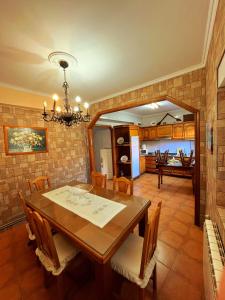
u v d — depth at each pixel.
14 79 2.37
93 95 3.29
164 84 2.50
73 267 1.66
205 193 2.27
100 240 1.12
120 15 1.27
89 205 1.70
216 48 1.30
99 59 1.91
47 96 3.17
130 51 1.79
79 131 3.89
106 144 5.75
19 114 2.77
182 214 2.74
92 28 1.40
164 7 1.22
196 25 1.42
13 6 1.14
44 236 1.19
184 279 1.50
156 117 6.36
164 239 2.08
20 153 2.79
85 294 1.39
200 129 2.24
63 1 1.12
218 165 1.38
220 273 0.92
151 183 4.79
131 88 2.92
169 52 1.85
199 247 1.92
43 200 1.91
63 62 1.92
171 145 6.04
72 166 3.75
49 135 3.26
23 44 1.56
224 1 1.00
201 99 2.20
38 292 1.43
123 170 5.66
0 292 1.45
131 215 1.46
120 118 5.59
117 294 1.37
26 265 1.75
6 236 2.28
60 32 1.42
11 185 2.68
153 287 1.36
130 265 1.18
